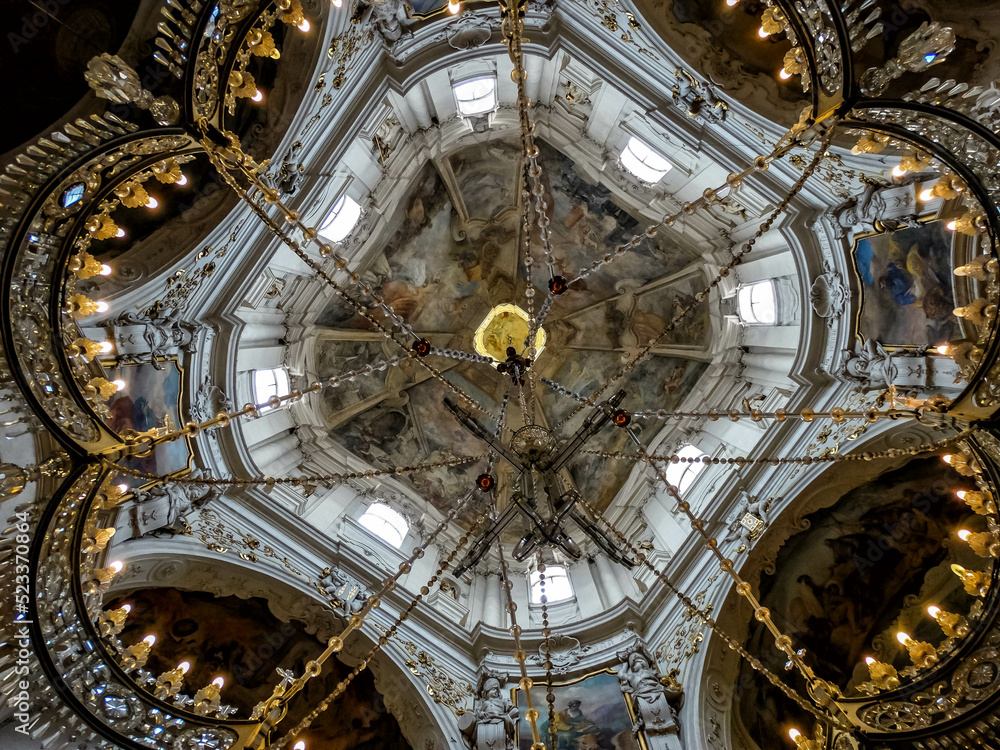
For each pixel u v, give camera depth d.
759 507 10.84
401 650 10.95
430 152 13.94
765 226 7.08
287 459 14.41
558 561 15.11
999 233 5.35
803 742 6.38
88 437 5.22
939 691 5.69
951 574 9.61
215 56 5.08
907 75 7.83
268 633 10.82
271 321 13.72
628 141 12.76
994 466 5.70
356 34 9.67
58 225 5.07
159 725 5.19
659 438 15.99
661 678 10.45
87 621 5.09
